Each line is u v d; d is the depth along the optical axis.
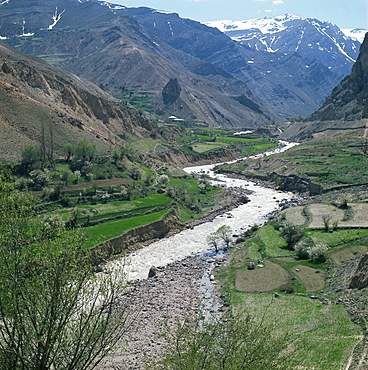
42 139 145.00
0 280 29.44
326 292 65.56
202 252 98.62
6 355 28.89
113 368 44.25
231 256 93.12
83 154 146.38
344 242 85.94
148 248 102.06
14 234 32.09
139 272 84.69
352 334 47.84
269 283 72.88
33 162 131.00
